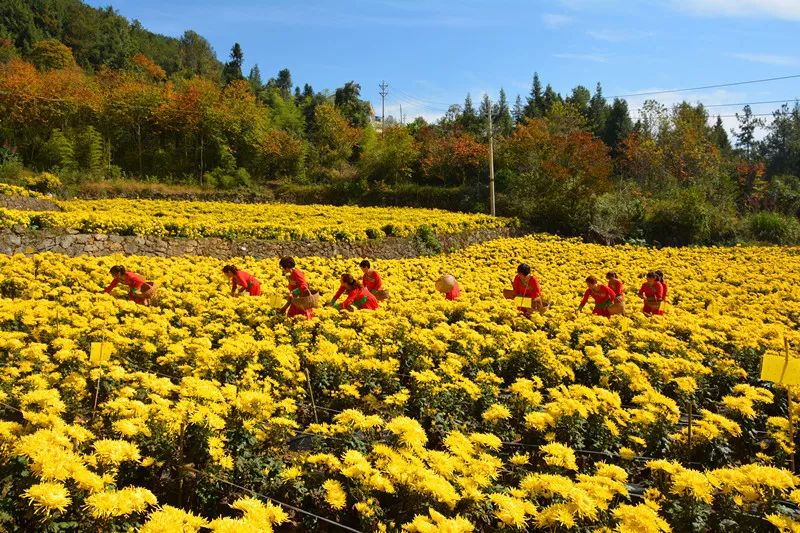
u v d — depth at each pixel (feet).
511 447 19.44
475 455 15.75
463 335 28.07
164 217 78.02
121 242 57.52
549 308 39.58
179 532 10.34
